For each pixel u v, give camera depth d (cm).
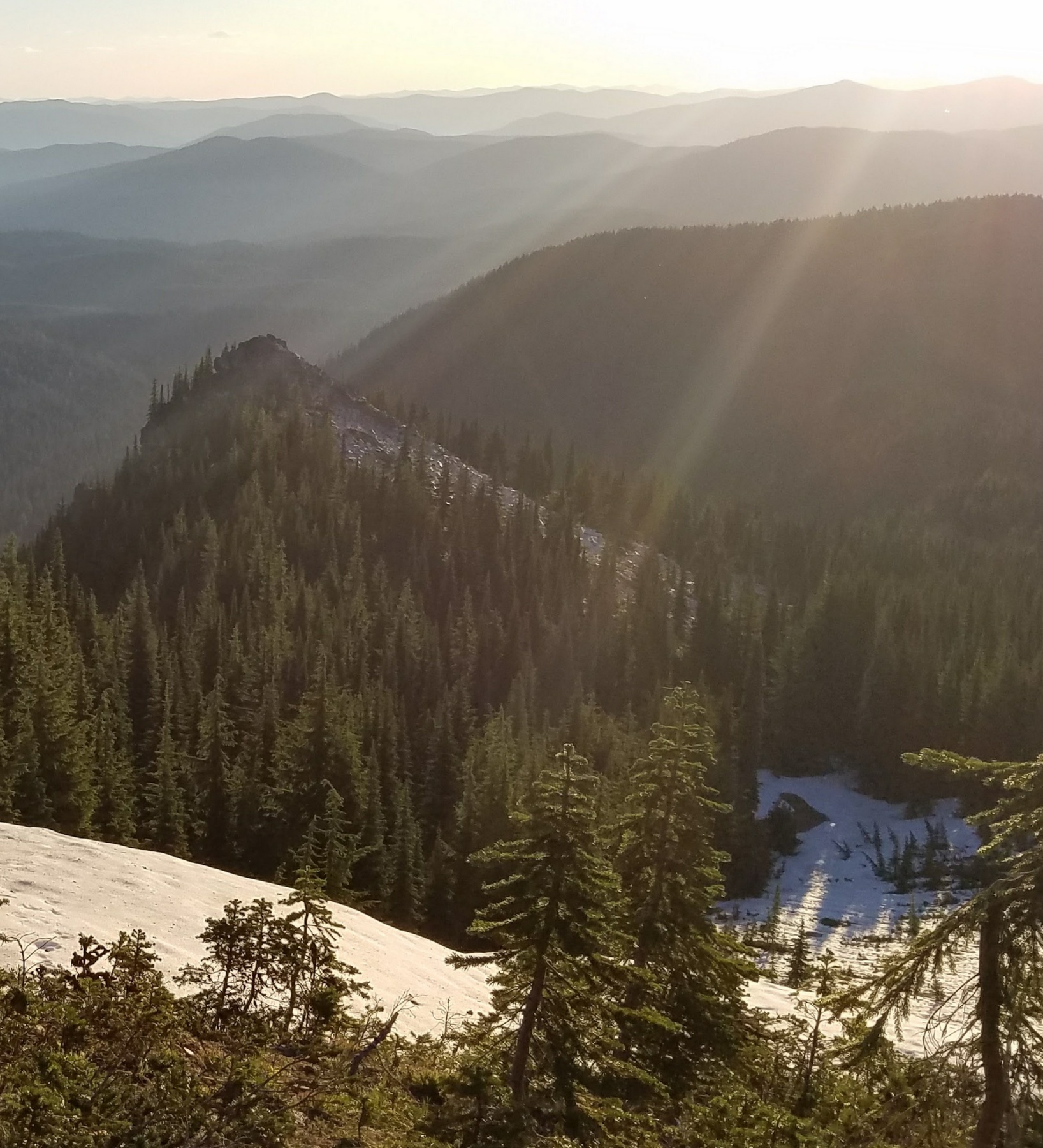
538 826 1355
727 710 9212
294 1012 1662
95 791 4447
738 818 7588
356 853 3953
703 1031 1769
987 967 1168
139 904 2022
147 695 6981
